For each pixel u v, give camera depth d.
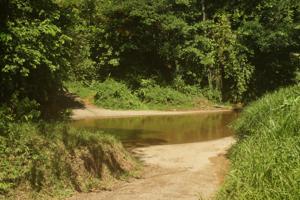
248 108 14.05
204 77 33.38
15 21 11.17
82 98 28.36
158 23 31.34
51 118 13.59
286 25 32.16
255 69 34.09
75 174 10.86
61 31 12.31
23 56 11.09
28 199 9.41
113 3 30.58
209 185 11.55
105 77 31.38
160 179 12.20
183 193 10.82
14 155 9.73
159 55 33.31
